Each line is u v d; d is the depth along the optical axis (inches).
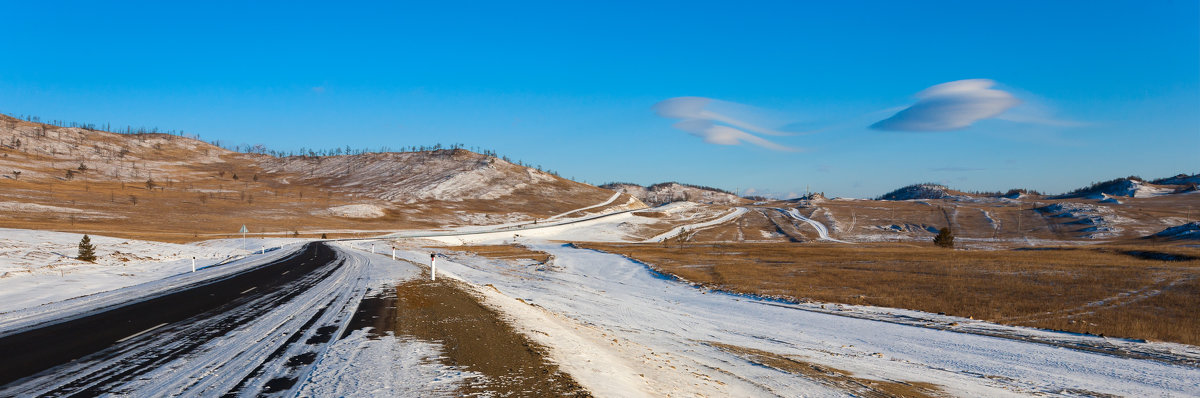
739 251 2748.5
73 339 408.2
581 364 365.7
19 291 796.6
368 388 273.6
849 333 775.7
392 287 780.0
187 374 308.7
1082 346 678.5
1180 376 529.7
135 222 4451.3
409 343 390.3
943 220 6220.5
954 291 1186.0
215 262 1594.5
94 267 1331.2
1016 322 853.8
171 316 523.2
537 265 2020.2
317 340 404.2
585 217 7337.6
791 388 411.5
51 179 7775.6
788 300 1122.7
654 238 5000.0
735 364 501.7
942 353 639.1
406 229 5177.2
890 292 1211.2
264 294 707.4
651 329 720.3
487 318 529.0
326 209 6087.6
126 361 339.6
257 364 331.3
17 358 344.8
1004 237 5162.4
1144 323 808.9
